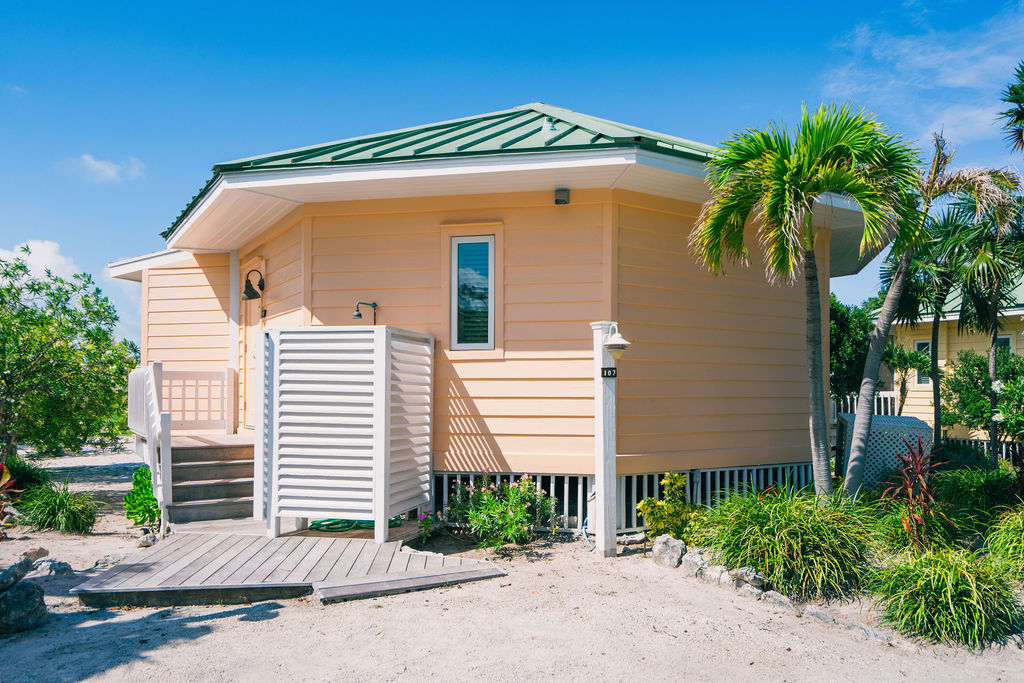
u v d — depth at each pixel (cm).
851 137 621
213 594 512
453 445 780
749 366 869
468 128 922
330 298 817
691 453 804
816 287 688
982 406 1245
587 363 756
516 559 660
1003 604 507
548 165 680
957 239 898
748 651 446
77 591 501
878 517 684
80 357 1169
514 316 776
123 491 1212
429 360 770
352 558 600
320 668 396
